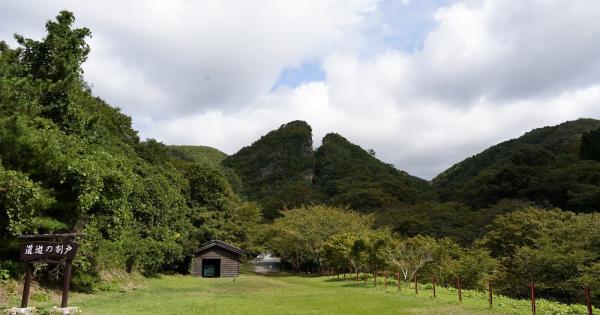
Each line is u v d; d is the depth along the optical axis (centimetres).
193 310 1379
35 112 1628
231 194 4800
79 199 1575
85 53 2042
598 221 2745
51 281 1744
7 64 1638
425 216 5619
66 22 1970
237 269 3869
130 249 2430
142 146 3975
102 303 1522
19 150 1470
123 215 1969
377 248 2886
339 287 2633
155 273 3112
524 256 2769
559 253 2572
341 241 3716
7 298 1405
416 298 1856
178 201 3491
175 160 4628
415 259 2823
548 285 2569
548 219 3350
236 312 1351
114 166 1836
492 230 3934
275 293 2159
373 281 2962
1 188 1338
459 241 4681
